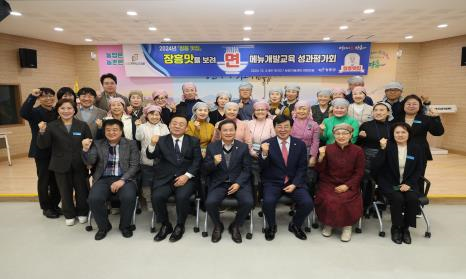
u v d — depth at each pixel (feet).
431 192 11.62
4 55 18.16
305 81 22.94
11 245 8.18
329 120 10.06
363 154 8.77
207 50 22.15
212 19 15.33
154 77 22.93
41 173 9.67
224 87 23.13
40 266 7.19
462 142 19.72
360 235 8.76
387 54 22.58
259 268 7.13
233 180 8.86
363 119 10.56
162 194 8.53
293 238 8.59
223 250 7.93
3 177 14.21
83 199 9.43
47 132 8.93
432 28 17.53
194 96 11.85
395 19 15.46
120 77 22.97
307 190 8.82
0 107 18.67
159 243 8.31
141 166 9.72
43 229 9.16
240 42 22.06
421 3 12.85
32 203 11.33
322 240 8.47
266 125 10.02
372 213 10.20
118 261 7.42
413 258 7.55
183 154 9.00
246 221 9.80
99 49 22.56
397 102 10.53
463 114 19.62
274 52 22.16
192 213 10.32
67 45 22.13
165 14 14.35
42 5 12.82
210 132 10.13
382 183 8.98
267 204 8.43
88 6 13.00
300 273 6.93
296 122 9.91
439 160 17.69
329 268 7.13
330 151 8.93
